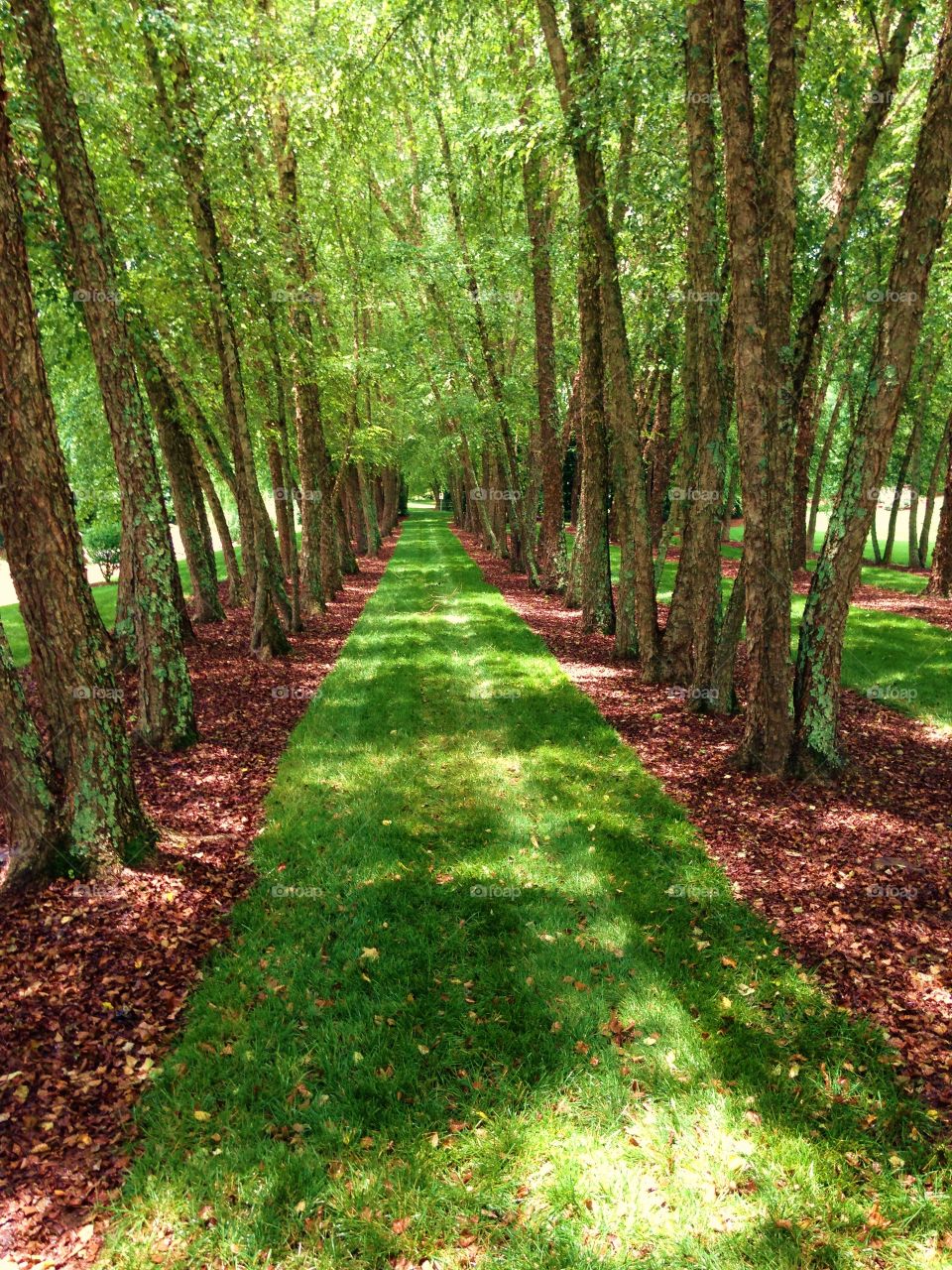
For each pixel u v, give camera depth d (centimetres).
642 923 483
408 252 1577
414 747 798
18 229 412
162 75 845
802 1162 310
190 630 1312
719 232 862
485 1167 312
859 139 608
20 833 484
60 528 459
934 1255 273
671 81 803
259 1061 369
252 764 765
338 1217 293
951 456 1692
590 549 1391
